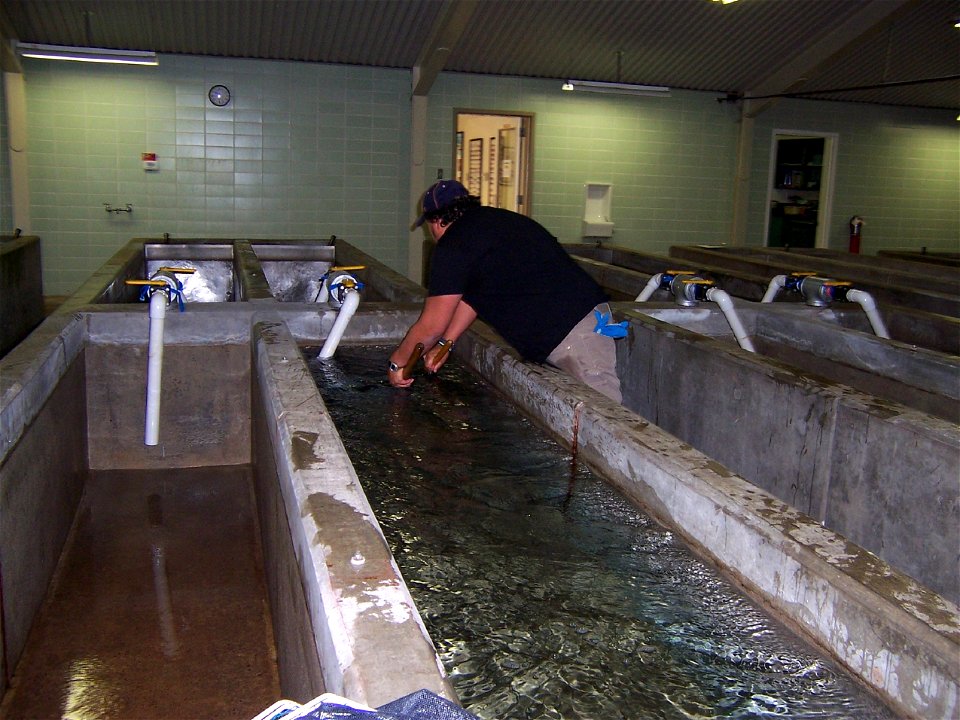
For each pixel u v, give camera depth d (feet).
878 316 15.37
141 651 8.90
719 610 6.06
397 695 3.57
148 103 32.89
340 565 4.68
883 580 5.16
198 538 11.59
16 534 8.61
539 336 10.52
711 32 33.17
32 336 11.23
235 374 13.87
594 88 33.99
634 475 7.93
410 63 34.53
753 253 30.04
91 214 33.12
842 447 10.09
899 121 42.32
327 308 14.24
